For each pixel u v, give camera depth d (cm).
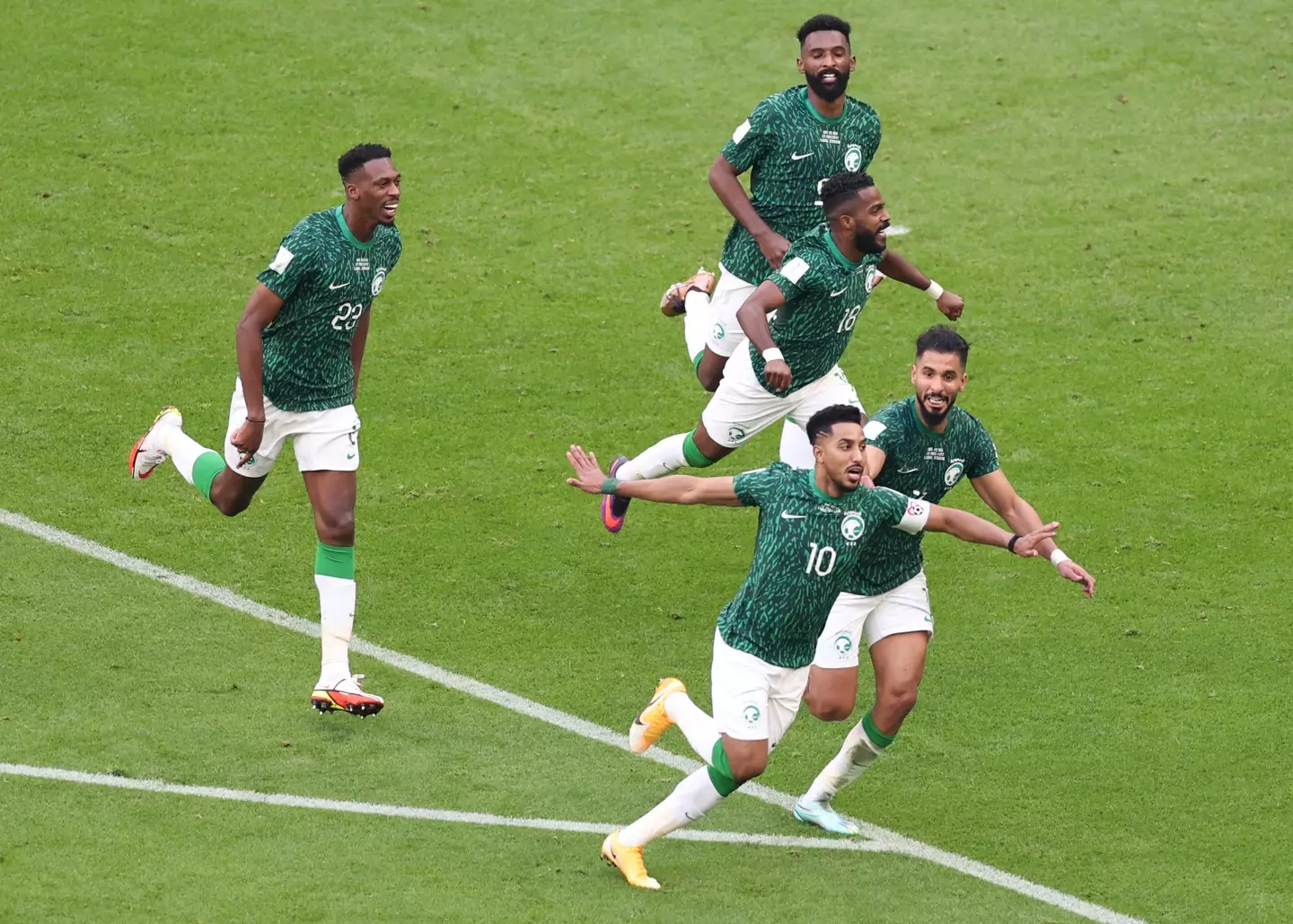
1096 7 6228
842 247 2778
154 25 5734
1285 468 3822
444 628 3188
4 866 2317
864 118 3198
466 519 3584
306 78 5519
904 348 4341
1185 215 5041
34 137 5088
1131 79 5784
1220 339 4412
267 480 3706
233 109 5325
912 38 5991
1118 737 2859
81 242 4619
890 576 2553
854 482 2262
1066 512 3647
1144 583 3378
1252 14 6197
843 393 3086
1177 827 2605
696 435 3162
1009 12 6191
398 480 3719
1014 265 4762
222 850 2402
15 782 2548
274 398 2827
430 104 5438
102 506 3534
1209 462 3853
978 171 5250
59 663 2941
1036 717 2927
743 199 3164
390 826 2506
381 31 5819
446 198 4972
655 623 3244
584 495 3709
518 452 3859
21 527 3419
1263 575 3403
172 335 4247
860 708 2989
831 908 2347
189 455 3067
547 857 2448
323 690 2766
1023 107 5609
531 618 3241
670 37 5897
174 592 3231
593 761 2753
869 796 2697
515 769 2716
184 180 4950
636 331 4400
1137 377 4228
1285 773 2748
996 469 2592
